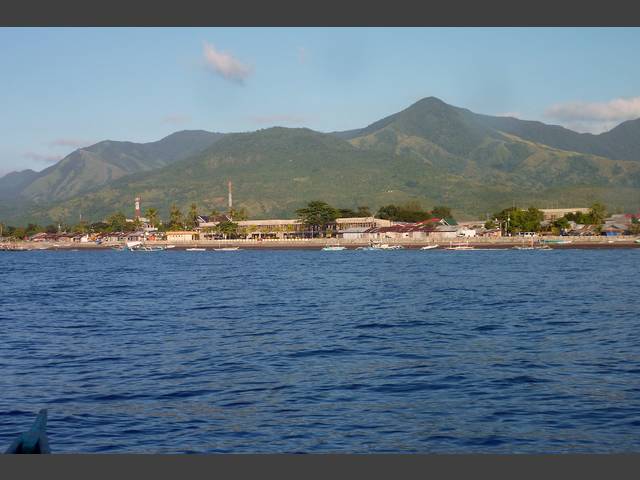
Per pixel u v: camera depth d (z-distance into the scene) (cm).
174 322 5547
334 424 2597
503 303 6688
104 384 3256
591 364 3612
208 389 3131
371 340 4494
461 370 3481
